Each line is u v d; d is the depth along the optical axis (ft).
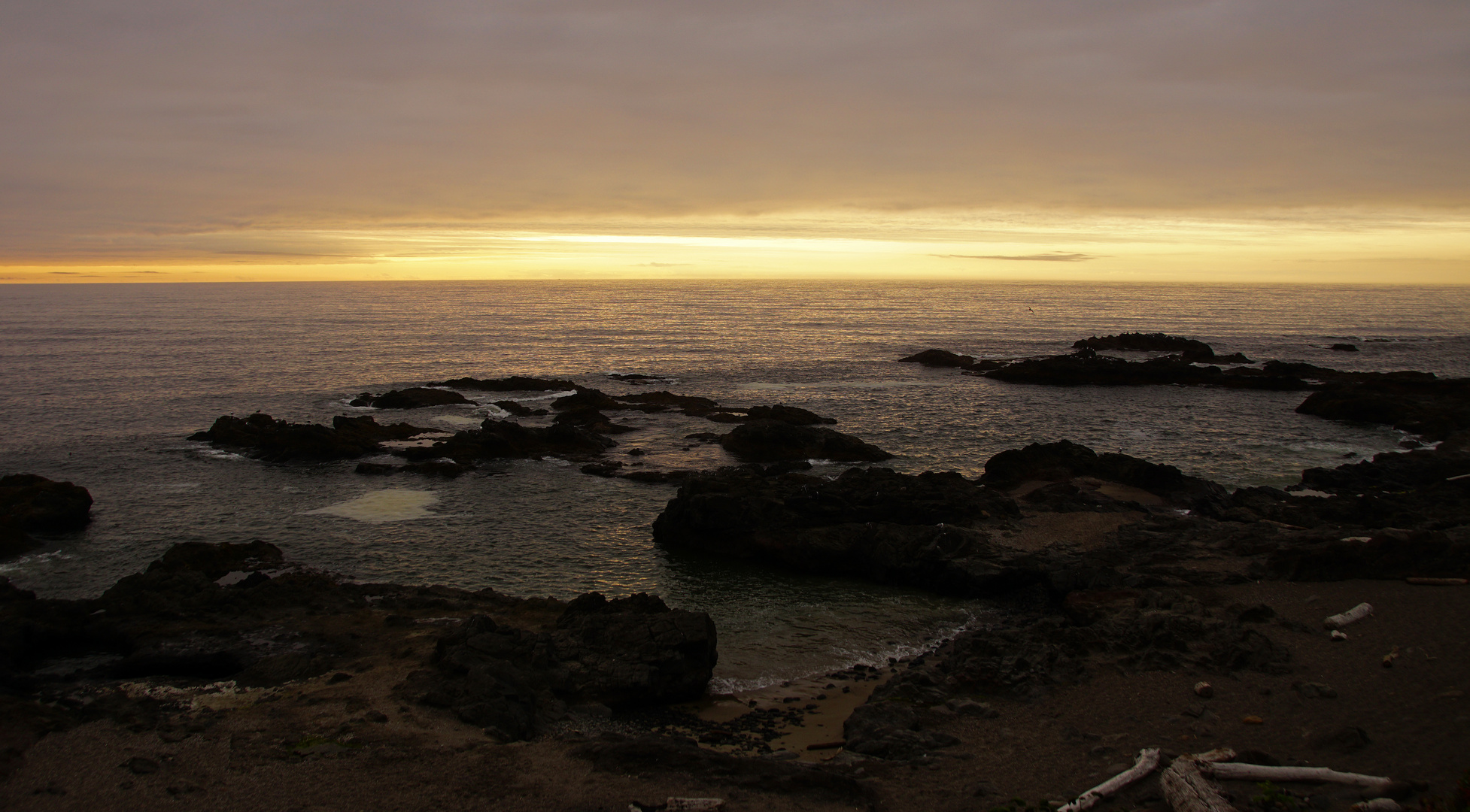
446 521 155.02
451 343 511.40
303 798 59.52
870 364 423.23
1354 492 164.45
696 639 87.51
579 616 95.20
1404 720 64.64
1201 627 85.61
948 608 114.42
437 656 85.05
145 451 211.00
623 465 195.83
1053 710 74.90
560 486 180.75
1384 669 75.31
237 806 58.49
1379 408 254.06
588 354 463.01
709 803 57.06
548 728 74.02
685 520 140.15
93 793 59.77
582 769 63.72
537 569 130.72
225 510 161.48
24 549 137.59
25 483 161.17
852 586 124.06
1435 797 51.29
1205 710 70.74
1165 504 152.46
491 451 205.26
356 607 102.73
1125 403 295.07
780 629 107.24
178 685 80.23
